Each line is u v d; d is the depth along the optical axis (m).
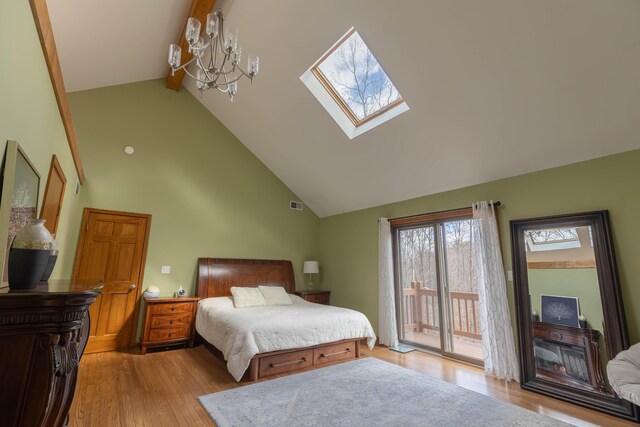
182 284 4.78
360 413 2.49
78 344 1.39
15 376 1.04
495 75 2.76
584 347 2.78
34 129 1.63
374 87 3.79
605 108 2.57
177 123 5.07
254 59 2.55
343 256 5.78
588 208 2.91
